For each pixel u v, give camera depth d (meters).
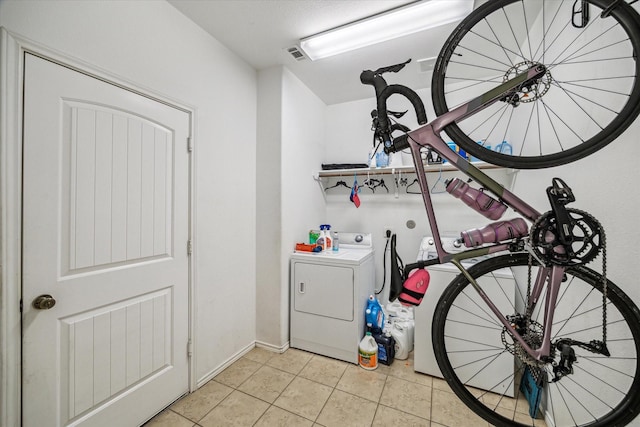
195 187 1.72
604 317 0.82
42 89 1.07
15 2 0.99
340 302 2.11
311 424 1.47
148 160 1.46
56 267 1.12
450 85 2.54
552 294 0.86
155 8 1.48
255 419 1.50
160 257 1.54
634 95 0.77
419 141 0.95
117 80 1.30
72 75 1.15
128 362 1.38
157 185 1.51
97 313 1.26
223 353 1.96
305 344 2.25
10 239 0.99
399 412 1.55
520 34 1.81
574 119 1.26
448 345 1.81
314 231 2.69
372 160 2.64
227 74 1.99
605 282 0.81
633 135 0.94
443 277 1.85
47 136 1.08
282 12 1.64
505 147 2.13
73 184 1.16
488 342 1.71
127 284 1.37
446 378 1.08
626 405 0.88
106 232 1.28
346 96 2.88
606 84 1.05
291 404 1.62
